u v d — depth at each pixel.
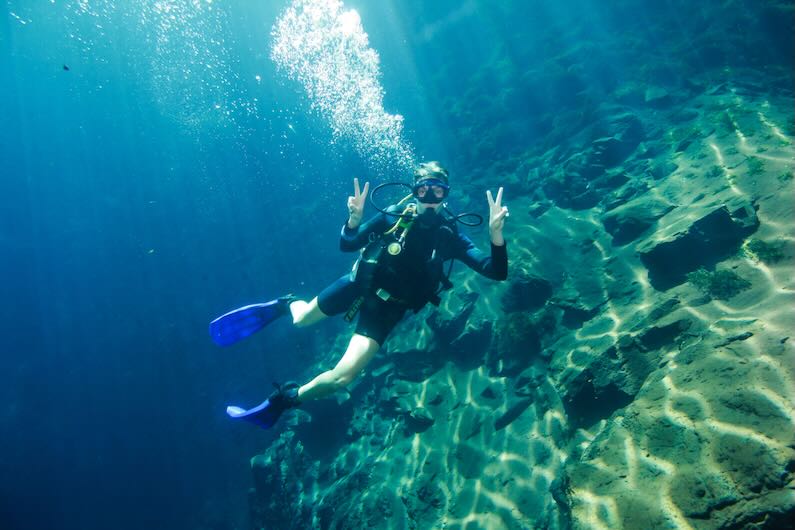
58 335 19.77
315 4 18.00
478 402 5.65
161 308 18.64
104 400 17.55
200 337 16.86
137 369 17.59
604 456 2.93
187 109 27.48
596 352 4.19
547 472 4.20
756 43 9.25
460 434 5.46
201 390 15.81
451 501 4.79
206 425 15.16
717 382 2.74
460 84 19.25
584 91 11.76
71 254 21.58
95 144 27.33
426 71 21.94
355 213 2.68
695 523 2.19
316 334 12.40
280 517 7.51
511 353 5.62
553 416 4.59
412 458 5.71
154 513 14.93
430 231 2.53
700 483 2.30
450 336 6.57
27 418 18.22
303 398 2.44
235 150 22.75
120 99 28.97
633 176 7.16
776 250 3.78
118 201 23.12
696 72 9.61
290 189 19.11
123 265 20.53
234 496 12.84
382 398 7.06
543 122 12.08
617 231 5.86
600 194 7.33
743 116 6.63
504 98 13.91
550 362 4.85
